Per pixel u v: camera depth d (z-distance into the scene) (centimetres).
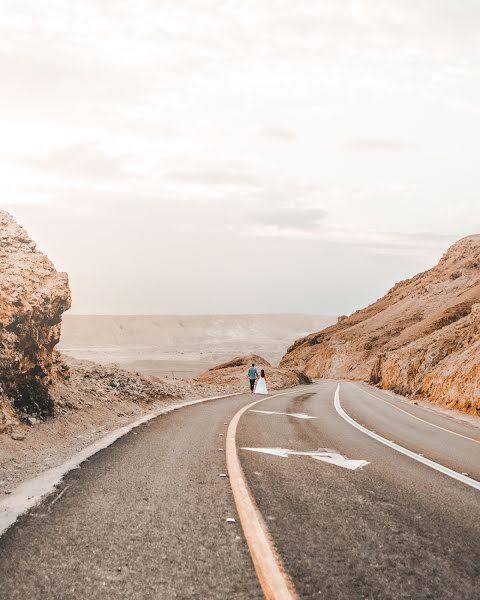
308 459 736
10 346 747
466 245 12281
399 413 1923
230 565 317
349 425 1306
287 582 294
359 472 661
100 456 666
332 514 446
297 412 1588
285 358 12356
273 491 520
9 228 954
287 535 380
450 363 3044
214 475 579
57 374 1059
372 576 311
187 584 288
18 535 359
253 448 804
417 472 690
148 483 527
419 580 308
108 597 269
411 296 11269
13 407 762
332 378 9181
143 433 910
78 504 441
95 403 1107
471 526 435
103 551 335
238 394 2422
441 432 1329
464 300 8544
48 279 900
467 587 301
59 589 278
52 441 738
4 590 274
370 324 10606
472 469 753
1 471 557
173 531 379
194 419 1202
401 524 428
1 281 782
